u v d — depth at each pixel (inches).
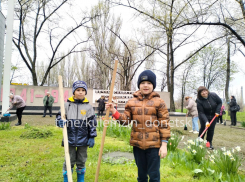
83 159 104.9
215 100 204.4
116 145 203.5
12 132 256.4
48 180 114.6
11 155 161.3
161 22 528.4
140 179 92.0
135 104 93.3
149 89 93.0
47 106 502.9
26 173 123.8
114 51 927.0
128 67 875.4
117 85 1173.1
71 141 100.6
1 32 456.8
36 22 698.8
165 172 129.5
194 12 437.4
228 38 524.7
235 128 405.7
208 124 189.3
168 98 757.9
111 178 118.7
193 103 321.7
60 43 721.6
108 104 90.6
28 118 465.7
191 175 127.2
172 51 759.7
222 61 954.7
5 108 395.2
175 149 185.9
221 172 118.4
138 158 91.1
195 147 157.2
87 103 108.8
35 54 713.6
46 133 235.9
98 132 283.6
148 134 88.2
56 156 161.2
